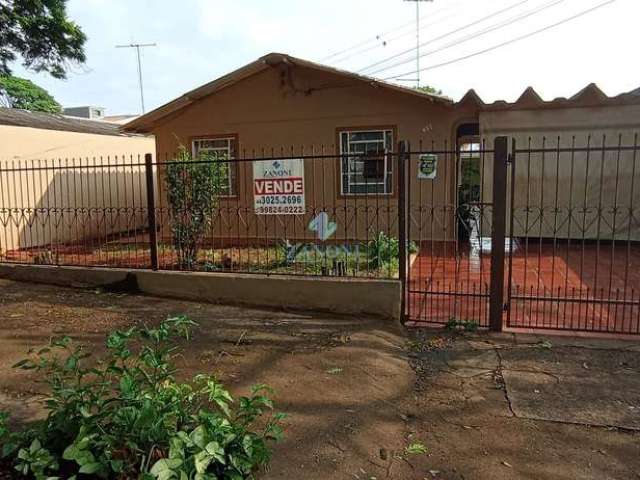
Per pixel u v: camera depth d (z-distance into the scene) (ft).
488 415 12.85
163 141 42.22
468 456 11.16
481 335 18.13
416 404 13.51
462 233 37.93
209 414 9.75
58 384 10.36
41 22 52.75
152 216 23.13
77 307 21.29
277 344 17.04
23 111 48.52
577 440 11.68
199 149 41.42
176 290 22.43
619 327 18.79
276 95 39.40
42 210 30.27
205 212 27.25
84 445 8.55
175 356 15.60
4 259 30.86
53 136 41.19
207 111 41.01
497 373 15.15
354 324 18.86
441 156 36.78
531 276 26.78
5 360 15.72
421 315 20.35
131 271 23.36
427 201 37.37
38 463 8.74
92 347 16.75
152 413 8.95
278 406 13.04
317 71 38.04
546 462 10.89
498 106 34.71
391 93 37.06
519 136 35.88
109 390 11.84
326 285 19.93
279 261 26.91
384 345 17.07
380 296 19.30
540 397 13.67
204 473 8.46
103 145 46.52
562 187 36.09
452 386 14.44
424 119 36.81
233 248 33.91
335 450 11.24
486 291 21.95
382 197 37.27
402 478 10.42
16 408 12.53
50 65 56.75
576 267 28.73
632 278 26.00
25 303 21.89
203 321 19.35
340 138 38.37
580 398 13.57
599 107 34.53
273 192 21.88
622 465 10.74
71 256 32.55
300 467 10.61
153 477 7.95
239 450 9.36
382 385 14.37
